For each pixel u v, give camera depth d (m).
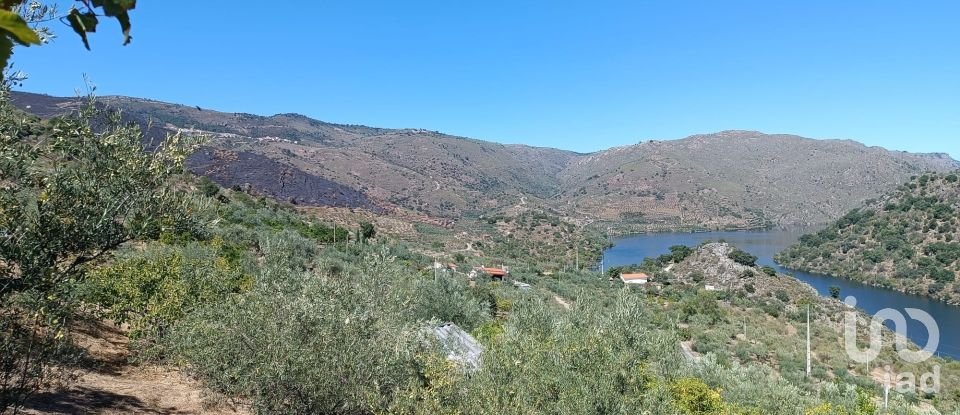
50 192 4.82
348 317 6.97
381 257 8.76
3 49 0.97
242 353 7.54
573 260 88.25
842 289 75.88
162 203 5.55
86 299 8.17
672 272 72.12
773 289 59.56
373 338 7.21
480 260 66.38
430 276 30.64
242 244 27.39
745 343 36.44
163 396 8.32
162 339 10.33
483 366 8.09
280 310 7.18
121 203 5.21
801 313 49.38
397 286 8.55
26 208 4.78
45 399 6.74
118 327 13.13
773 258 104.12
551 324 14.23
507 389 7.50
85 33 1.33
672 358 14.57
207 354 8.19
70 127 5.04
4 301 4.66
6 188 4.69
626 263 92.69
